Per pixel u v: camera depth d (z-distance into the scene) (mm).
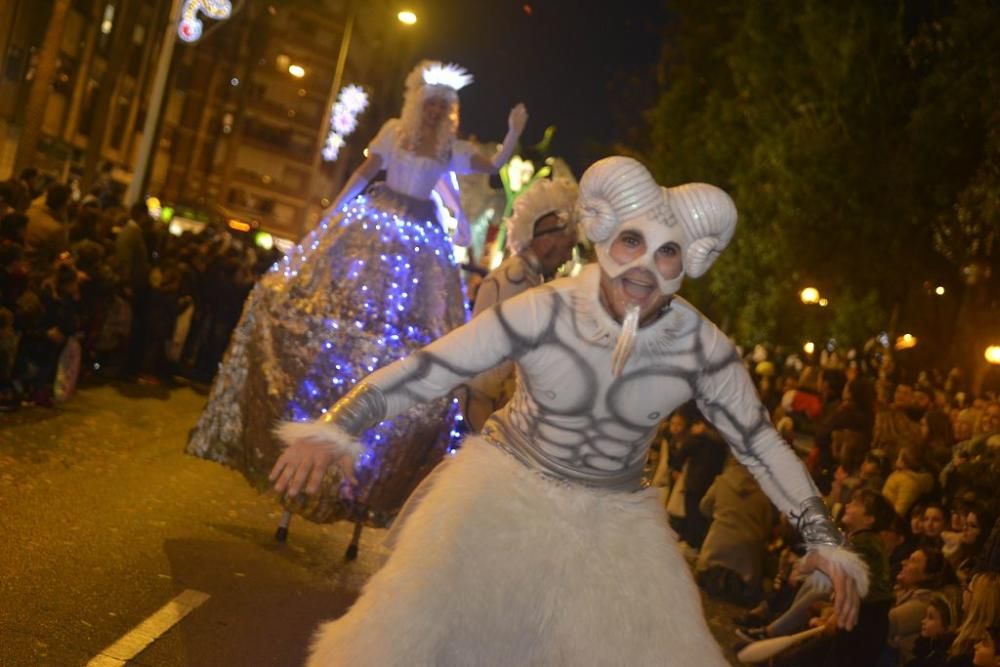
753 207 32250
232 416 8094
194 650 5867
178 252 17844
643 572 4035
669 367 4246
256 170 80438
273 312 8008
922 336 28828
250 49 72562
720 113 36906
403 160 8211
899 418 14266
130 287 15227
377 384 4148
